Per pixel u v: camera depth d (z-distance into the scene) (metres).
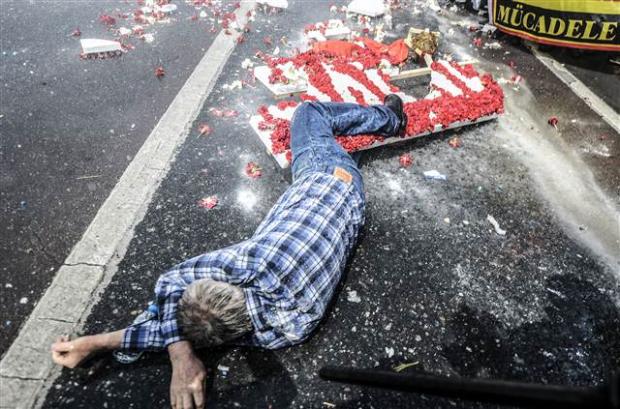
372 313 2.47
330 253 2.20
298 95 4.00
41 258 2.62
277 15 5.66
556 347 2.39
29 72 4.27
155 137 3.54
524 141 3.80
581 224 3.09
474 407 2.12
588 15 4.54
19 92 3.97
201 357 2.23
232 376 2.17
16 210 2.89
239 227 2.89
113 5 5.75
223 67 4.50
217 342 1.97
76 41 4.84
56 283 2.49
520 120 4.05
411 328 2.42
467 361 2.30
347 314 2.45
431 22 5.77
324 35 5.01
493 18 5.27
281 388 2.14
